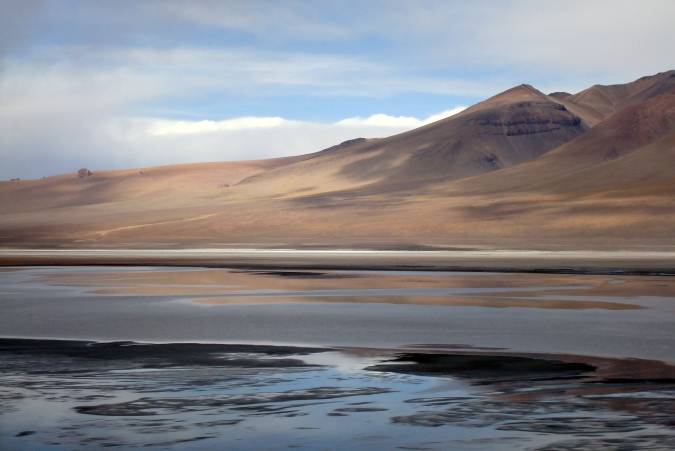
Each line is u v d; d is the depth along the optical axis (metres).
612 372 17.20
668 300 35.00
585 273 56.84
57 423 12.76
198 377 16.69
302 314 29.81
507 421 12.81
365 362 18.77
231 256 88.81
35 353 20.27
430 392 15.09
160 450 11.38
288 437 11.98
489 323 26.77
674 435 11.91
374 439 11.86
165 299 36.34
